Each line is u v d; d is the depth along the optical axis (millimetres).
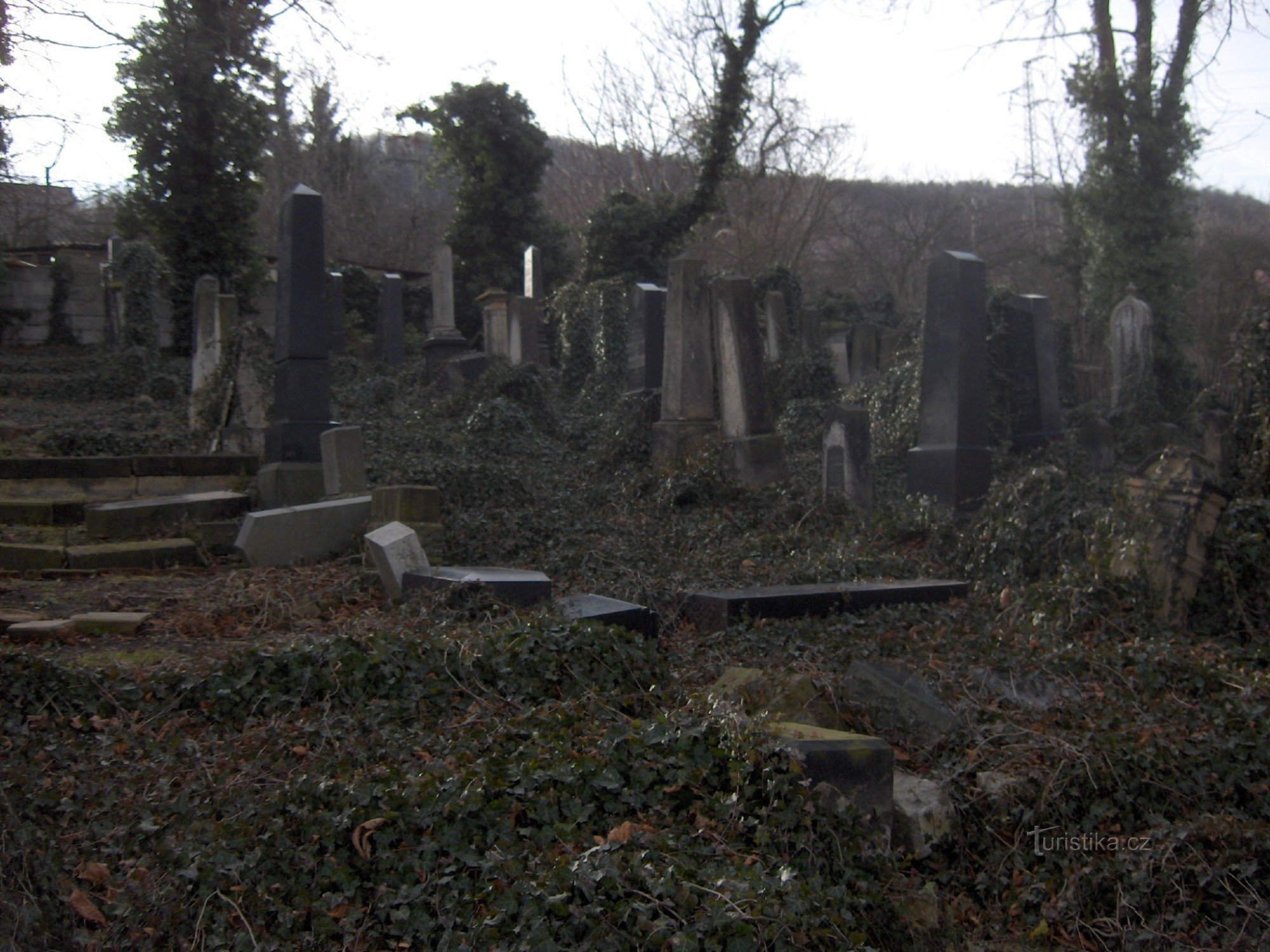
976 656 6691
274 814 4020
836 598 7766
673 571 8938
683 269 13180
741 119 28188
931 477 11750
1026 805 4820
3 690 5164
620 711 5242
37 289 27031
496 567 7875
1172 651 6840
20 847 3848
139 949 3502
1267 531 8094
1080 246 31125
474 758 4527
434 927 3492
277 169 43438
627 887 3424
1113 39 25078
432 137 35094
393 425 14969
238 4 14906
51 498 10641
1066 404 20078
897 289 49594
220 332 14250
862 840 4191
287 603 7410
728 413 12883
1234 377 10773
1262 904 4242
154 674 5473
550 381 19625
